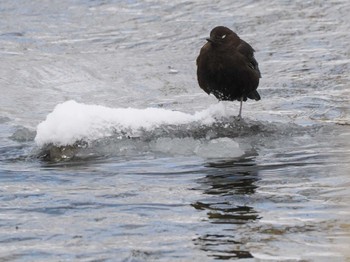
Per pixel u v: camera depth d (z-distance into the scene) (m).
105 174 12.12
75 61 19.33
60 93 17.36
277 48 19.92
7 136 14.29
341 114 15.41
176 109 16.08
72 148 13.10
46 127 13.30
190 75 18.39
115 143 13.25
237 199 10.87
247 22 21.75
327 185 11.37
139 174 12.12
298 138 13.84
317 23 21.53
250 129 14.07
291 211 10.36
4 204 10.83
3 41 20.84
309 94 16.77
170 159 12.79
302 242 9.35
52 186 11.58
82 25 22.05
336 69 18.45
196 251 9.19
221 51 14.41
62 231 9.84
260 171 12.15
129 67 18.95
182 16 22.47
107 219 10.22
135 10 23.16
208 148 13.11
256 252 9.12
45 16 22.69
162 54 19.91
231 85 14.63
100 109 13.70
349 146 13.33
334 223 9.89
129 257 9.05
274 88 17.25
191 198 10.95
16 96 17.06
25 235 9.72
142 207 10.62
